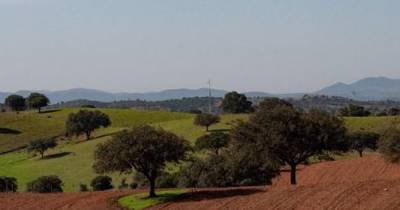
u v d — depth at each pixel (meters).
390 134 53.78
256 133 52.44
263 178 64.81
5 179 79.69
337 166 72.06
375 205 31.56
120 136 48.50
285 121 52.28
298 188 41.69
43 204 49.50
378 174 63.00
